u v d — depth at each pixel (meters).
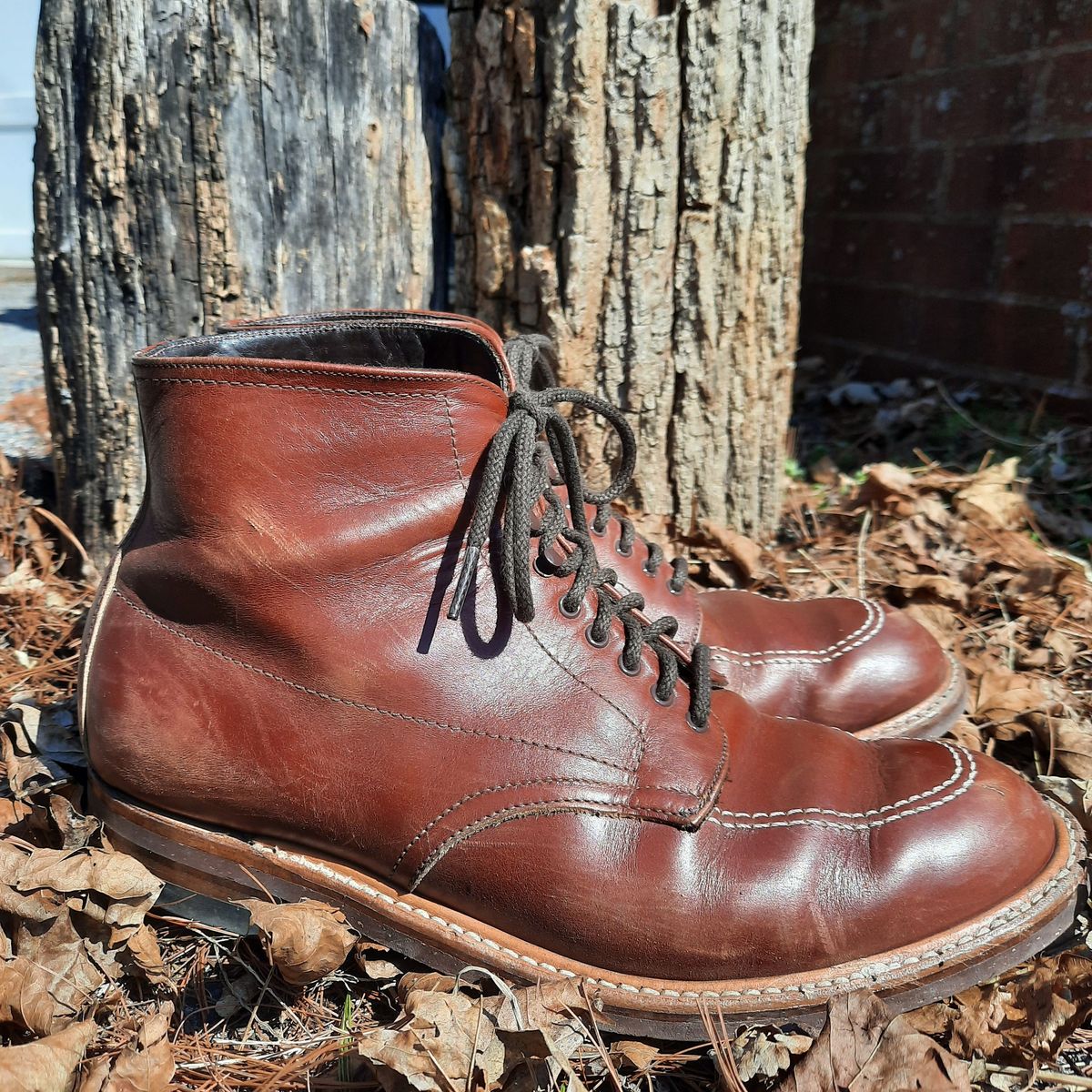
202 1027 0.35
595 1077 0.34
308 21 0.53
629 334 0.59
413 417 0.33
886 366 1.07
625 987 0.34
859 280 1.09
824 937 0.33
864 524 0.67
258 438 0.33
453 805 0.34
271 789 0.35
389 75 0.56
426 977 0.35
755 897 0.33
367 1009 0.36
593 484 0.62
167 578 0.36
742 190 0.59
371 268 0.58
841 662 0.47
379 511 0.34
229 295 0.55
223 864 0.37
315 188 0.55
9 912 0.35
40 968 0.34
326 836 0.36
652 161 0.57
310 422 0.33
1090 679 0.53
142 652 0.36
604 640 0.35
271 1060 0.34
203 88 0.52
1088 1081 0.33
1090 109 0.81
